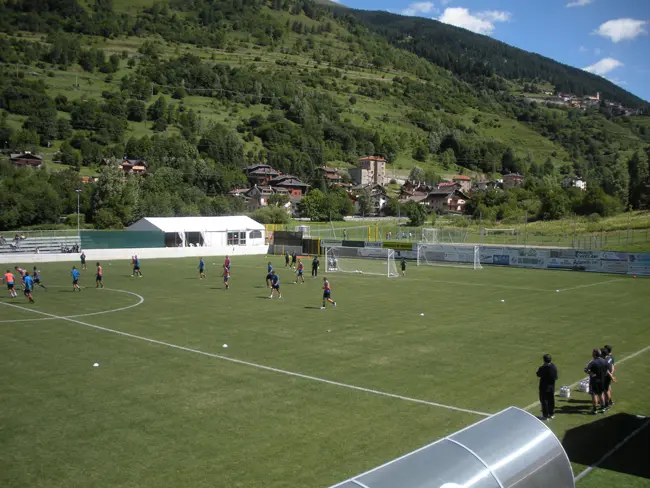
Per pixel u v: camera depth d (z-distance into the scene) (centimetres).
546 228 9381
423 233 7681
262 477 1023
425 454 727
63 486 990
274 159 17788
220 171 14725
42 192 9050
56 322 2567
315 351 2022
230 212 10762
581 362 1888
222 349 2045
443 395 1518
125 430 1256
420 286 4106
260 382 1631
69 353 1978
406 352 2014
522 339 2244
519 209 11544
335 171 18500
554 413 1401
